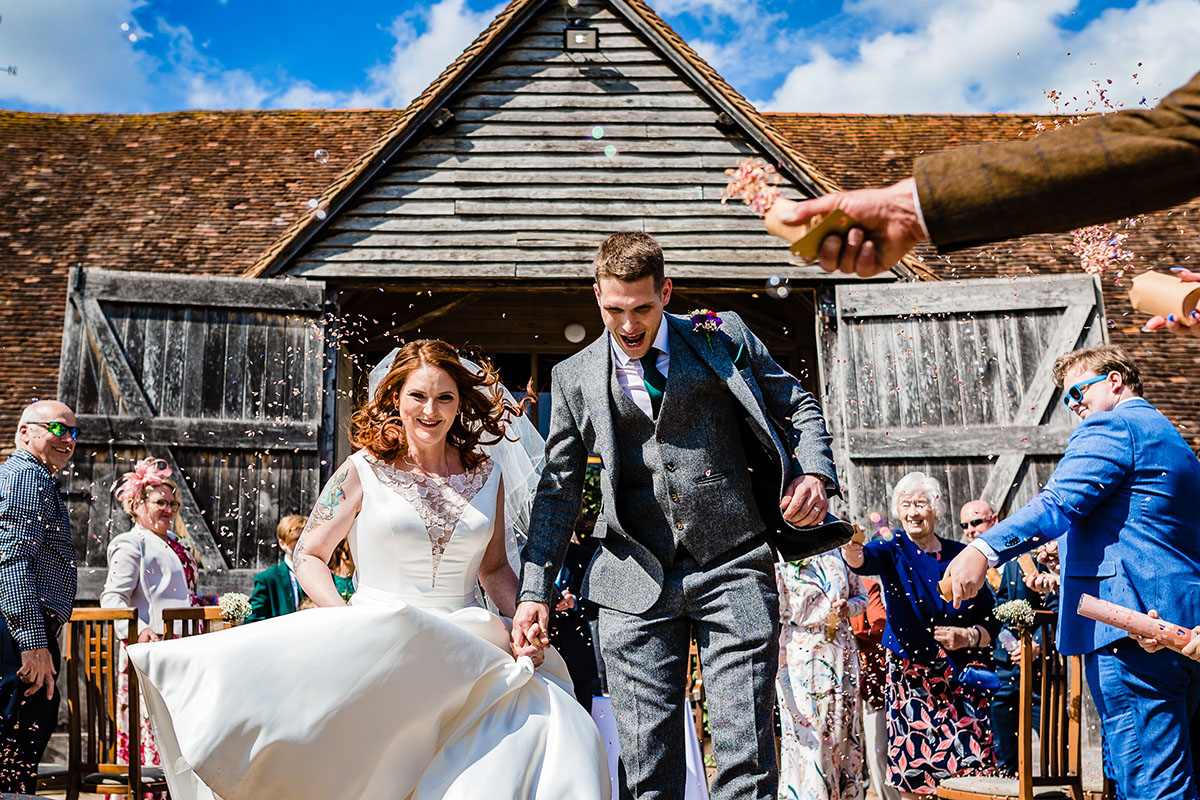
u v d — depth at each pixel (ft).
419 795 8.38
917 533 16.06
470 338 31.91
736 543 9.48
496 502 10.59
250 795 8.14
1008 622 12.30
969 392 24.14
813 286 25.66
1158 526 10.37
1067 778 12.51
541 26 27.09
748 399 9.38
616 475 9.57
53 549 14.21
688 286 25.64
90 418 23.41
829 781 15.01
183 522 23.13
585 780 8.51
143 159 38.40
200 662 8.23
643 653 9.48
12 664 13.56
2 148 38.68
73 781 14.29
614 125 26.50
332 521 9.92
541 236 25.71
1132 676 10.09
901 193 3.93
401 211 25.88
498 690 8.84
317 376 24.25
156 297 24.11
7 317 32.07
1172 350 32.24
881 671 18.11
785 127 39.40
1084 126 3.77
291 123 40.37
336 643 8.35
